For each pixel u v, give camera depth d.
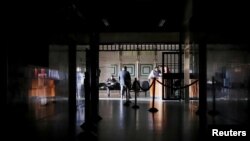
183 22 14.20
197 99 13.18
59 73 11.93
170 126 8.27
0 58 7.08
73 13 11.68
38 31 9.44
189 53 15.35
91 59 10.20
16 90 7.78
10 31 7.38
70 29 11.86
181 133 7.19
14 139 6.63
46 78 10.40
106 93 25.27
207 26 11.37
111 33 15.77
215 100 11.71
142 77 25.80
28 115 8.63
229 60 10.12
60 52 11.96
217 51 11.36
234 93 9.51
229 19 9.88
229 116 9.95
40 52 9.85
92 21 11.66
